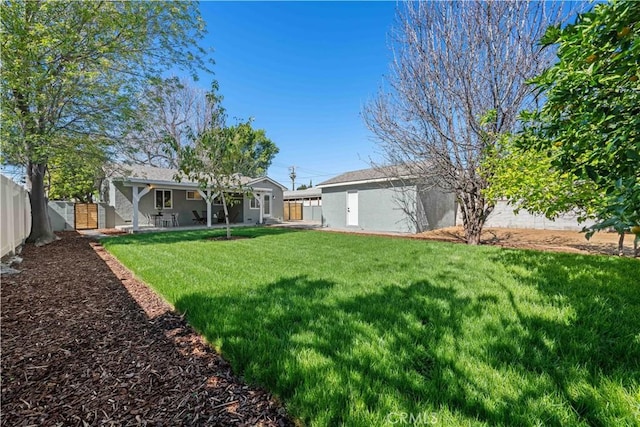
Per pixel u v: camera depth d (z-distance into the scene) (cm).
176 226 1547
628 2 146
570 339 224
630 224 137
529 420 145
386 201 1289
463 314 278
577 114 200
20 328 281
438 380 179
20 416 163
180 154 904
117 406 172
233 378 199
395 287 373
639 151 151
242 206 1941
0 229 554
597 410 151
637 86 179
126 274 495
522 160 475
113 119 854
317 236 998
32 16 667
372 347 221
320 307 307
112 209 1448
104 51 745
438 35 729
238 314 292
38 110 742
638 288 339
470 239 805
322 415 154
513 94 676
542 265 466
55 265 568
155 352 235
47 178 1465
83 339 259
